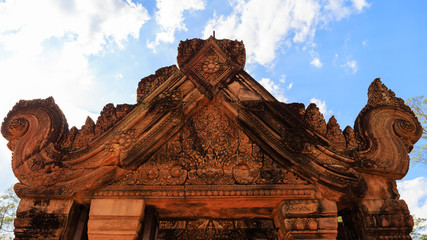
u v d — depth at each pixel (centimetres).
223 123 556
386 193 483
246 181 492
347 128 538
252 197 480
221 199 484
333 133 534
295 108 558
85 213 510
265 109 548
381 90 561
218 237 800
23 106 545
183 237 802
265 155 522
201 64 593
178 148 527
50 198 479
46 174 489
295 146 510
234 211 528
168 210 521
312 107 559
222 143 534
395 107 539
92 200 479
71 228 472
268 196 481
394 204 469
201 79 579
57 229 455
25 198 478
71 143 529
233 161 514
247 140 538
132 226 458
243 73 588
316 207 474
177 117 541
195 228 813
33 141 518
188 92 568
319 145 511
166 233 805
